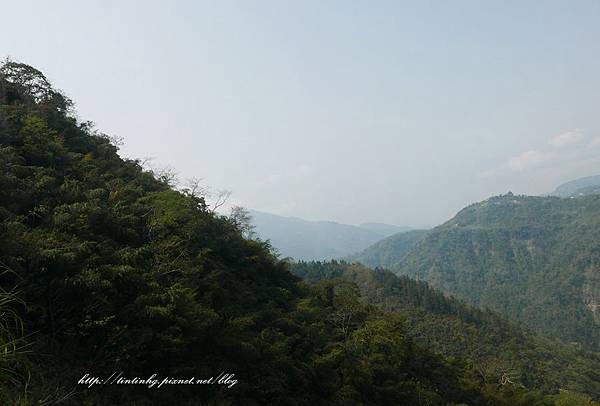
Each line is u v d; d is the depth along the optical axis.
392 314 44.28
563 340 179.50
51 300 14.77
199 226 28.84
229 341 19.11
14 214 18.00
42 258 14.85
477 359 82.44
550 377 84.75
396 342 35.81
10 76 35.47
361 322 40.66
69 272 15.66
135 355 14.97
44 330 14.53
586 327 188.25
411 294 122.25
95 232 21.11
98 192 24.52
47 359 13.25
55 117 35.50
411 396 31.33
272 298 33.41
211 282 24.94
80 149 34.47
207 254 28.47
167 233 26.12
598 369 100.88
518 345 101.00
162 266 20.55
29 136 25.97
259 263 37.28
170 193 29.78
